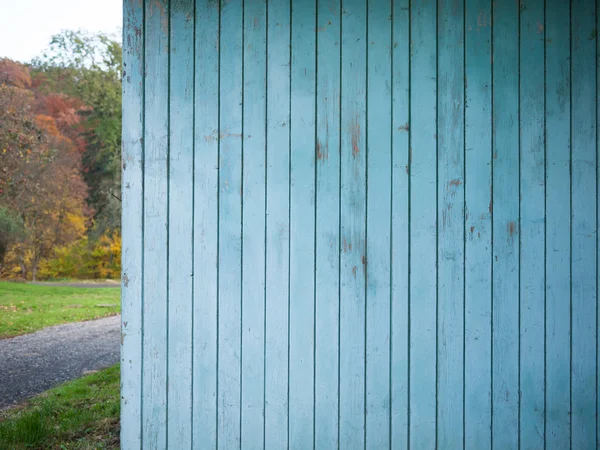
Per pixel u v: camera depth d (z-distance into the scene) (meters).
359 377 2.31
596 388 2.31
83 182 23.33
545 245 2.31
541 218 2.31
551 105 2.32
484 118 2.32
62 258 22.64
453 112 2.32
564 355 2.30
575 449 2.31
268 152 2.32
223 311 2.32
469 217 2.31
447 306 2.31
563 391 2.31
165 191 2.32
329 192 2.32
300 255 2.32
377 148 2.31
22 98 16.16
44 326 9.73
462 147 2.31
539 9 2.32
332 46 2.33
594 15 2.33
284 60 2.33
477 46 2.32
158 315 2.32
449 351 2.31
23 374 6.03
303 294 2.32
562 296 2.31
